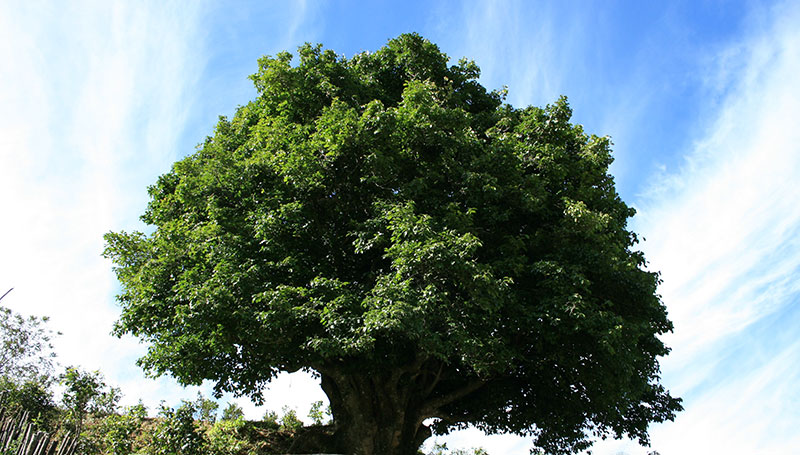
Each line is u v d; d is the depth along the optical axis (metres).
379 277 12.44
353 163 14.07
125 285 14.77
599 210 15.82
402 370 15.05
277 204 13.77
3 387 18.48
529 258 14.70
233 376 14.01
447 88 17.48
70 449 10.43
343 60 17.78
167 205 16.23
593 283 14.75
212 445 13.74
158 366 13.37
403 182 14.38
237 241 13.30
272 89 16.03
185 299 12.65
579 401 16.08
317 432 16.12
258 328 12.16
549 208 15.10
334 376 15.09
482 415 17.25
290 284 13.14
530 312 13.15
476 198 14.08
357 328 11.46
